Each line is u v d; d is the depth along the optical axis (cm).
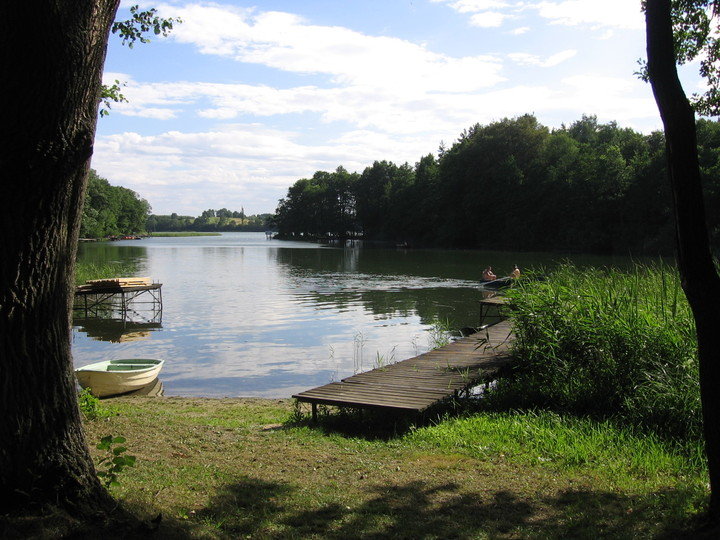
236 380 1249
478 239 7269
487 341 1136
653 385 751
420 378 904
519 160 6931
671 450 638
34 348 354
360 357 1450
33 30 317
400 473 565
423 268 4259
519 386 892
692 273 404
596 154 6216
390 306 2342
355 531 421
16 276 342
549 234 6362
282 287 3083
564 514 464
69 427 373
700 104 693
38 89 324
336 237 11769
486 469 580
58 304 365
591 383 823
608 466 586
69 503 360
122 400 1070
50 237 352
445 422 769
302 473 555
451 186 7562
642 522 443
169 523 384
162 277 3656
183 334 1797
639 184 5400
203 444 655
